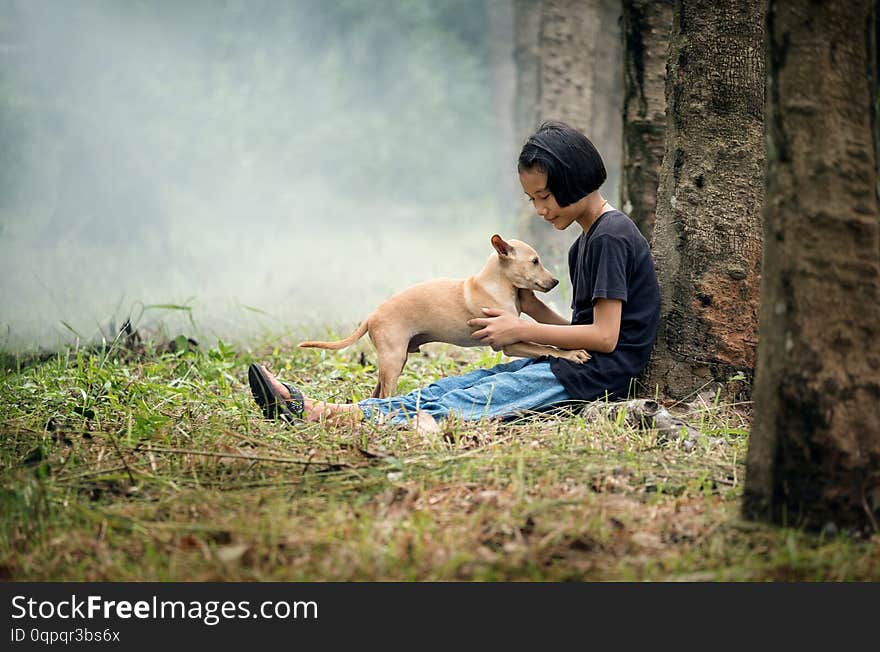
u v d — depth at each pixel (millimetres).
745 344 8156
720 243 8172
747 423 7797
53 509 5984
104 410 8133
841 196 5398
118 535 5676
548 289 8391
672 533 5629
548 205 7762
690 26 8297
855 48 5426
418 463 6598
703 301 8180
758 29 8133
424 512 5770
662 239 8484
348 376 9734
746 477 5707
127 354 10336
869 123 5465
